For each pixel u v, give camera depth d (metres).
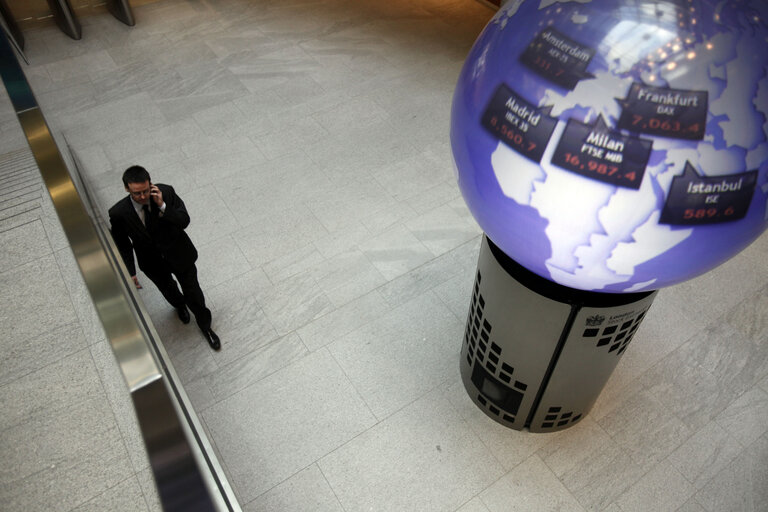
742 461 3.73
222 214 5.56
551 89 1.85
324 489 3.64
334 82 7.39
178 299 4.32
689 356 4.31
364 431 3.92
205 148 6.38
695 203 1.83
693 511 3.52
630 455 3.78
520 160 1.96
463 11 8.81
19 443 3.11
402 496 3.61
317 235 5.32
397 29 8.45
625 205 1.86
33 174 5.21
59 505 2.87
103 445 3.09
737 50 1.71
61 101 7.20
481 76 2.08
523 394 3.55
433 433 3.91
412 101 7.04
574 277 2.26
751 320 4.54
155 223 3.60
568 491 3.62
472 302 3.57
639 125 1.75
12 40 7.69
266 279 4.93
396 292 4.80
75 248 2.24
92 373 3.42
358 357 4.34
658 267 2.07
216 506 1.45
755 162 1.79
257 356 4.36
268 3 9.16
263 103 7.05
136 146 6.43
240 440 3.88
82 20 8.84
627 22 1.77
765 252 5.05
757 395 4.07
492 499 3.60
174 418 1.65
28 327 3.70
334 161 6.16
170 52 8.07
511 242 2.28
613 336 3.01
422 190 5.79
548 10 1.91
